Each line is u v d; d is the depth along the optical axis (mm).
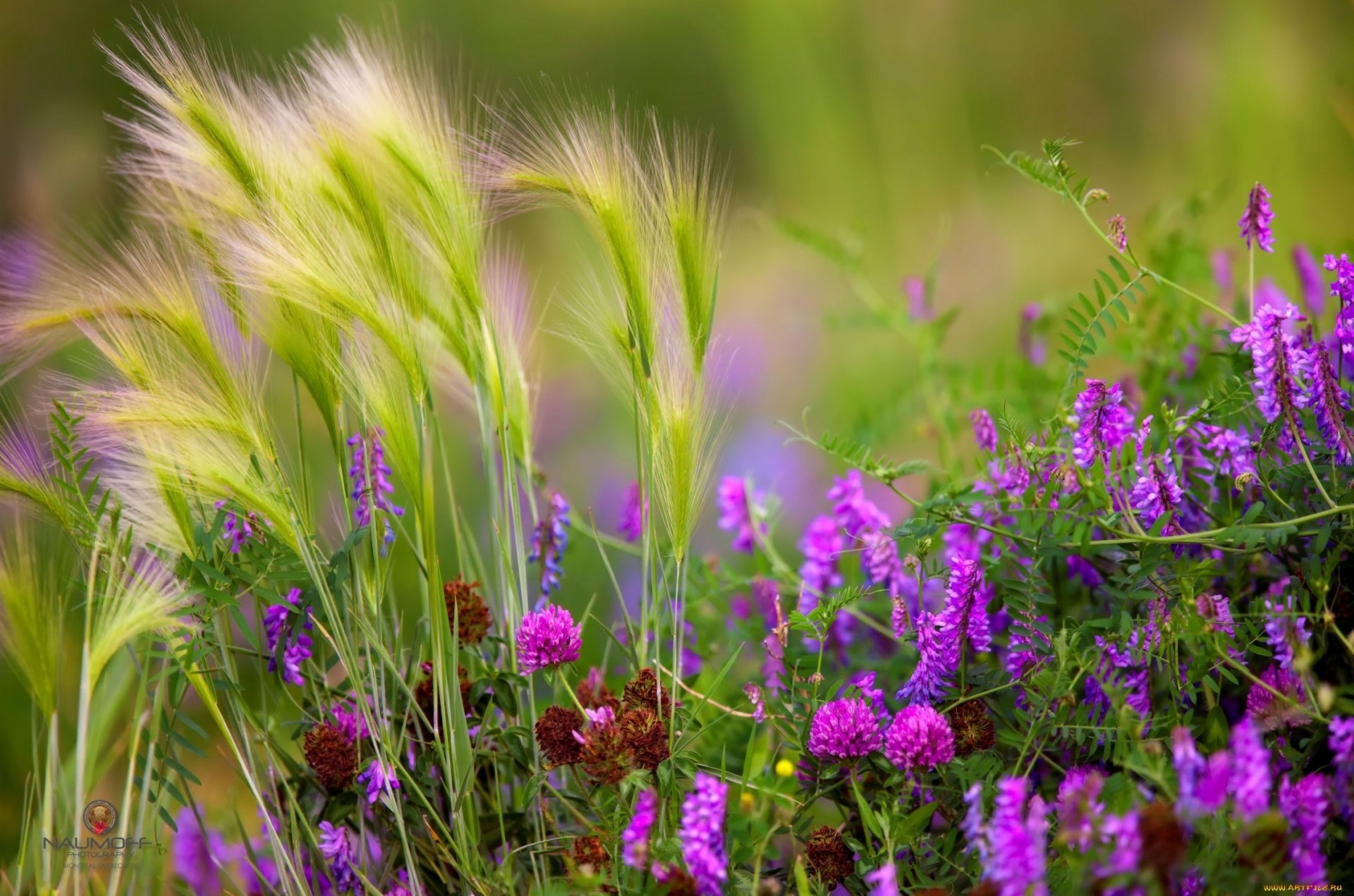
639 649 2330
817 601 2410
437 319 2338
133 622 2268
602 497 3354
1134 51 4922
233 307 2305
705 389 2312
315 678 2340
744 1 5105
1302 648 2238
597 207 2303
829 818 2443
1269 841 2197
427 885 2330
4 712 2570
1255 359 2287
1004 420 2342
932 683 2305
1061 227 4250
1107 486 2311
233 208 2303
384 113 2305
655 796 2271
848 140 4855
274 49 5512
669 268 2309
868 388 3561
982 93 5094
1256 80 3951
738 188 5305
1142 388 2508
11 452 2297
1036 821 2203
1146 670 2303
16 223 3674
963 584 2299
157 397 2275
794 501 3084
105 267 2305
